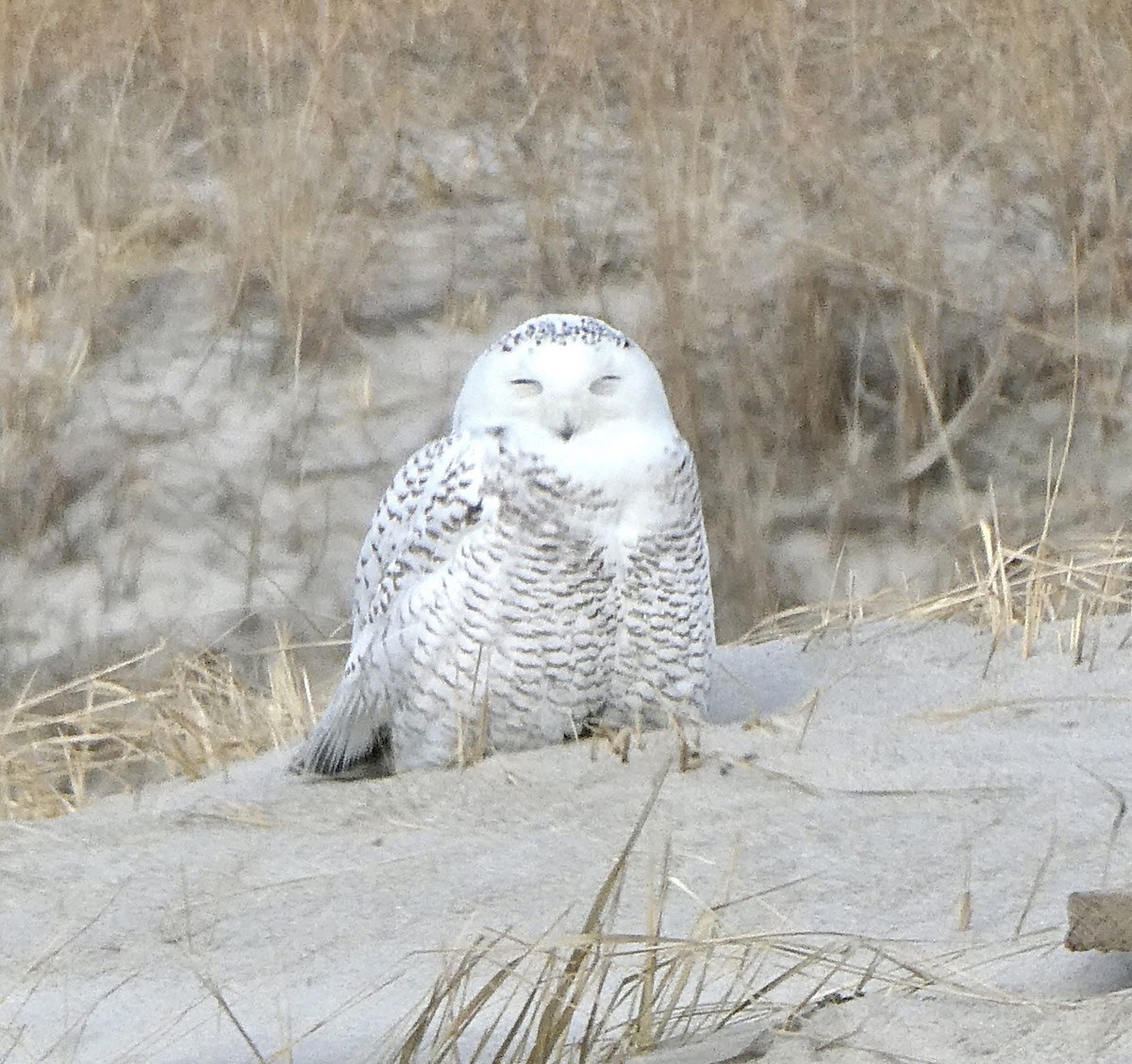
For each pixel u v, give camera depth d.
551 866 5.74
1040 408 13.60
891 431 13.57
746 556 12.74
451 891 5.63
